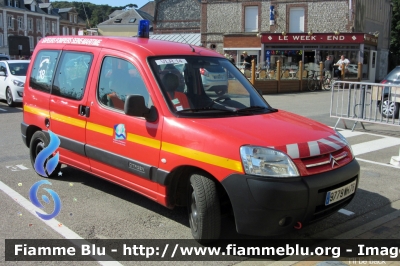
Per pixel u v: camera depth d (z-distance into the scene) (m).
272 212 3.73
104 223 4.86
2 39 66.50
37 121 6.32
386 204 5.64
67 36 6.20
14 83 14.77
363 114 10.45
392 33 45.72
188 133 4.19
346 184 4.18
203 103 4.66
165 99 4.50
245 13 32.78
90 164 5.41
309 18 31.08
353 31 30.23
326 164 4.06
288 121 4.62
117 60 5.09
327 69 25.59
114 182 5.12
